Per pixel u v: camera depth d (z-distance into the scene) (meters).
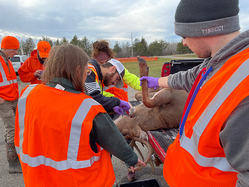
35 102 1.13
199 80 1.08
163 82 1.61
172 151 1.27
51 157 1.13
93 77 1.75
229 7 0.85
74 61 1.09
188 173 1.00
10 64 3.00
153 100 1.83
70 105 1.08
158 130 2.16
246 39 0.78
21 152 1.26
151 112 2.09
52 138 1.09
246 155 0.68
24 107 1.22
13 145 2.82
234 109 0.72
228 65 0.83
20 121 1.25
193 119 0.96
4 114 2.75
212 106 0.83
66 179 1.13
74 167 1.11
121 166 3.02
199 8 0.88
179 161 1.12
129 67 19.53
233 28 0.87
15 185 2.62
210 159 0.89
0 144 3.77
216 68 0.92
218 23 0.86
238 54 0.80
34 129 1.12
